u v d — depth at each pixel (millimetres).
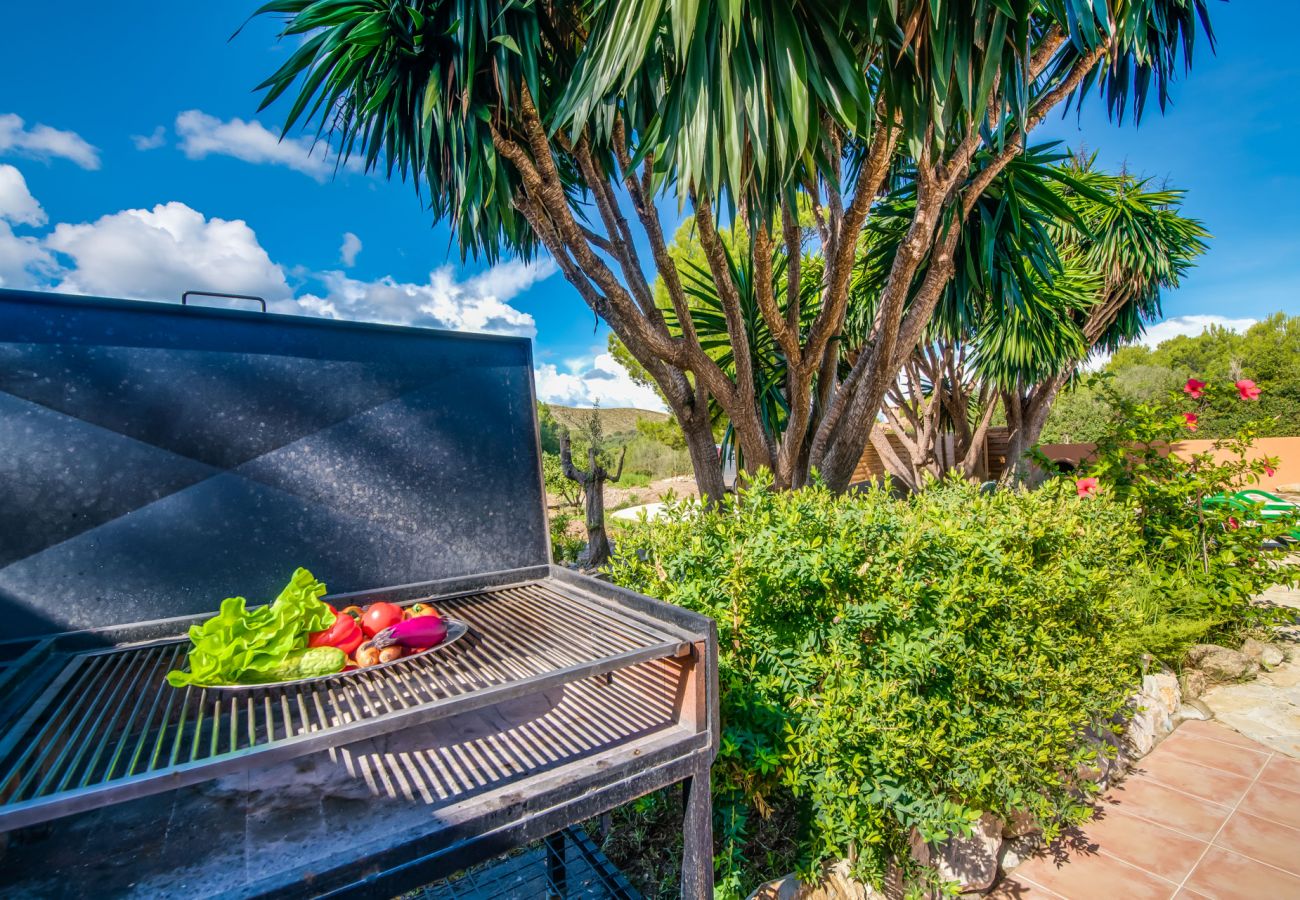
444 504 1256
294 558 1105
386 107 2793
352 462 1184
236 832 634
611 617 1010
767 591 1416
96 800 493
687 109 1874
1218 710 2719
